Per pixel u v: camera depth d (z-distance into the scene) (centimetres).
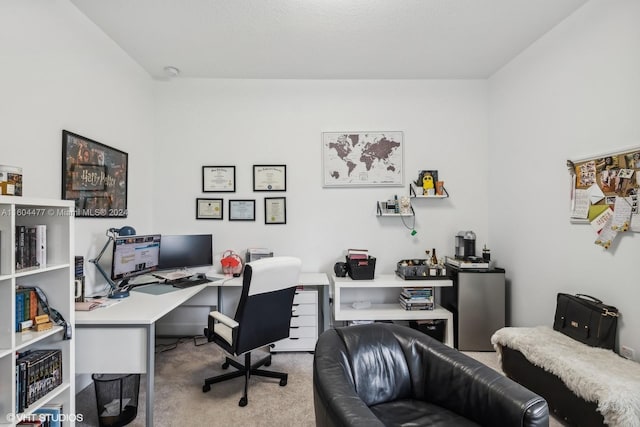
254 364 245
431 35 255
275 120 333
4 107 166
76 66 217
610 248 202
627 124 191
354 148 333
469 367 146
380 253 335
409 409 150
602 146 207
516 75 290
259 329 211
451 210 336
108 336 176
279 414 198
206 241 313
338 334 169
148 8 218
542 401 120
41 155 189
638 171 184
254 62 297
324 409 118
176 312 329
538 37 260
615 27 197
